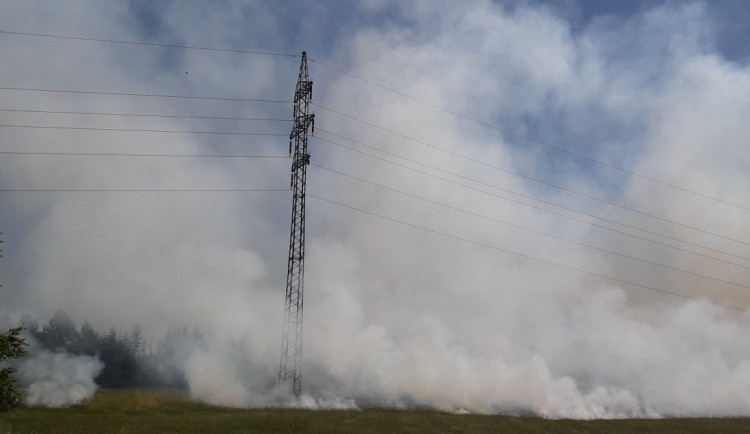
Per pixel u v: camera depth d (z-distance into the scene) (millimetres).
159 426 48281
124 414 57906
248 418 54531
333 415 59188
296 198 72125
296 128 74438
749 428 70062
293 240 71562
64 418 51719
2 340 37469
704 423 73312
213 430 47469
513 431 57844
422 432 51875
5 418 48469
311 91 75875
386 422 56719
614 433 61719
